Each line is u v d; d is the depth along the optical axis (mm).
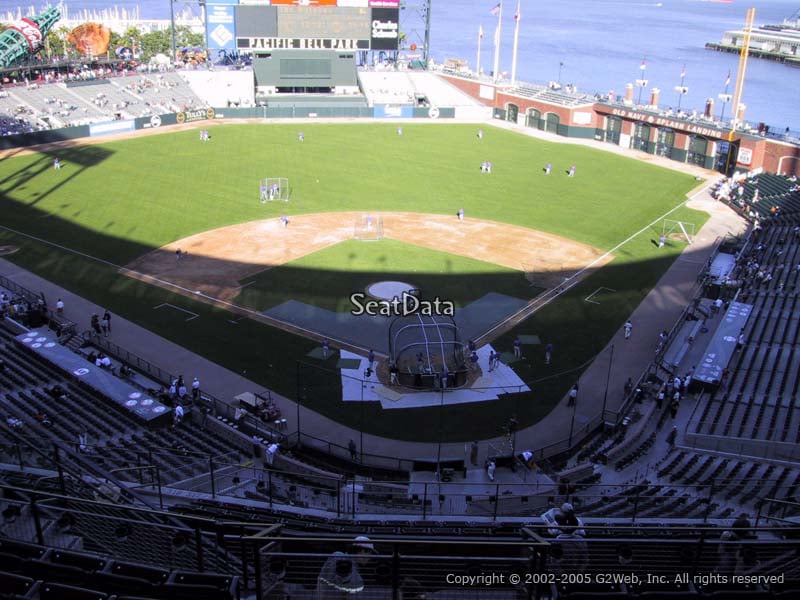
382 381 47875
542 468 38938
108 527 16562
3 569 11414
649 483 33969
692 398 46000
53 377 44656
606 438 41562
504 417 44500
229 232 74125
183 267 65125
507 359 50969
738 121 111000
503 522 26344
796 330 53094
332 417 44000
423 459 39938
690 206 89375
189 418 41844
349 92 139375
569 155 112812
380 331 54188
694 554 15336
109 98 122375
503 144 118375
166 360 49688
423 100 139625
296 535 13688
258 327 54594
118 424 39188
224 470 34750
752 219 82812
